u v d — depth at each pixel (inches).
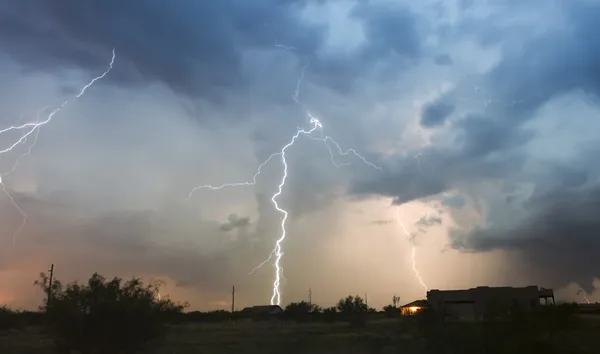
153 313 1014.4
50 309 969.5
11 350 1262.3
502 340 1112.8
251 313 4212.6
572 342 1188.5
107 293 999.0
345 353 1277.1
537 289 2529.5
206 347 1405.0
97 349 981.8
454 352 1144.8
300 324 3107.8
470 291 2573.8
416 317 1344.7
